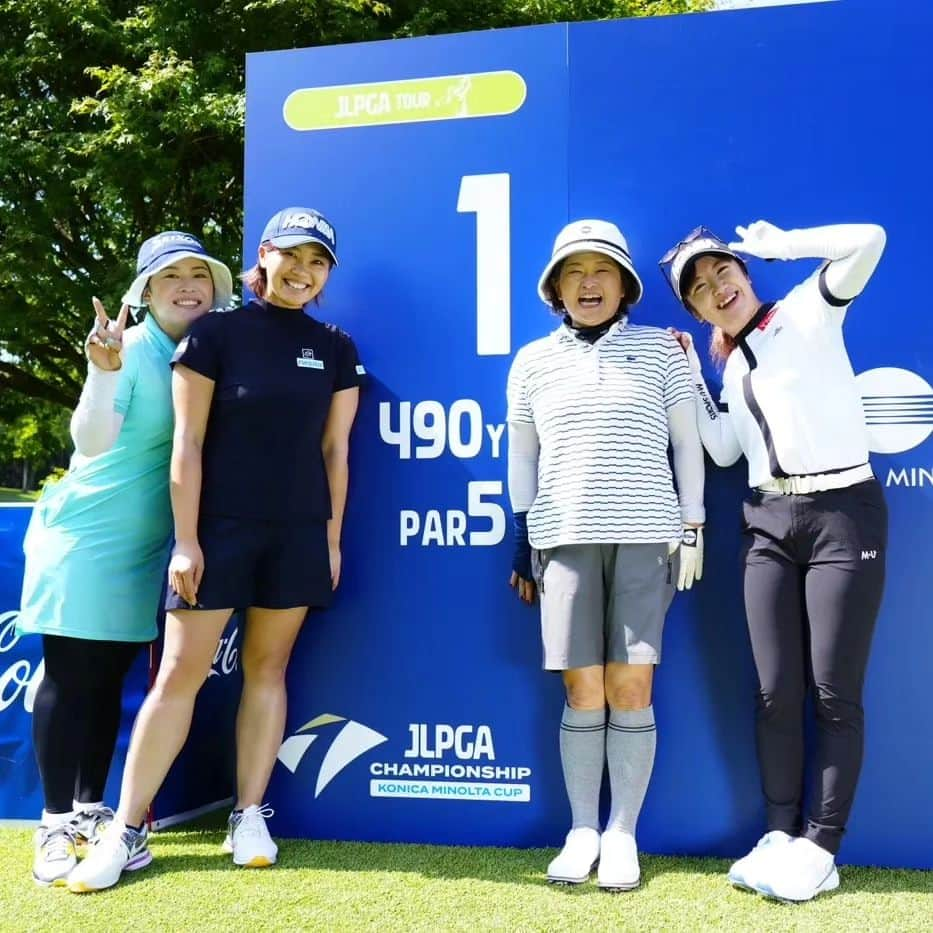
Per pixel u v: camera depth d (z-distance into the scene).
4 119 8.63
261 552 2.31
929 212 2.40
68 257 9.45
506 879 2.25
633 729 2.27
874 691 2.38
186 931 1.94
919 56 2.42
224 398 2.30
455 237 2.64
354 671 2.63
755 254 2.27
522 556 2.44
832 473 2.19
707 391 2.44
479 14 8.62
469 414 2.62
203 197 8.95
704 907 2.06
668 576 2.26
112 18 8.75
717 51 2.52
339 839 2.59
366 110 2.70
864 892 2.15
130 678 2.76
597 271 2.32
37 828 2.61
